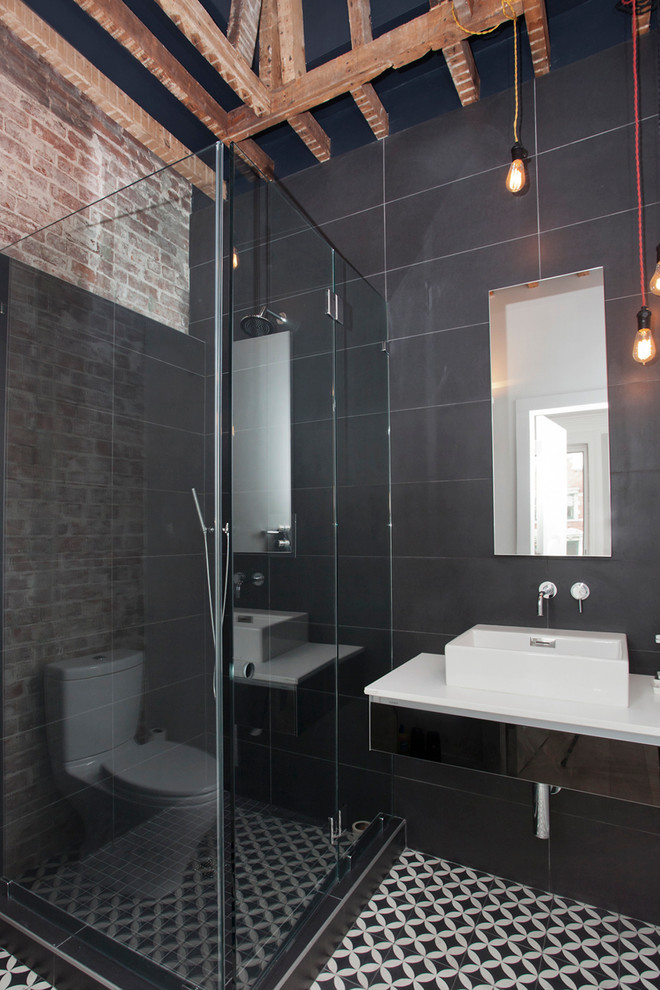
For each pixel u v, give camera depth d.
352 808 2.21
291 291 1.87
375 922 2.05
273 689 1.73
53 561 1.89
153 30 2.39
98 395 1.79
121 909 1.66
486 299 2.42
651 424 2.11
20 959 1.84
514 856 2.28
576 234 2.26
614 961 1.86
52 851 1.84
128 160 2.79
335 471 2.13
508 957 1.88
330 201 2.80
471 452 2.43
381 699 2.02
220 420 1.53
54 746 1.85
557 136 2.31
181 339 1.60
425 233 2.56
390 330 2.62
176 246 1.63
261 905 1.66
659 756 1.62
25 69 2.31
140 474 1.68
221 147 1.54
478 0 2.08
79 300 1.86
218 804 1.48
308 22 2.56
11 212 2.25
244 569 1.59
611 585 2.16
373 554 2.43
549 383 2.29
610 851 2.11
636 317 2.04
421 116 2.61
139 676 1.66
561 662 1.85
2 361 2.09
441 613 2.46
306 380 1.95
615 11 2.22
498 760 1.83
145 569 1.66
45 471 1.94
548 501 2.28
